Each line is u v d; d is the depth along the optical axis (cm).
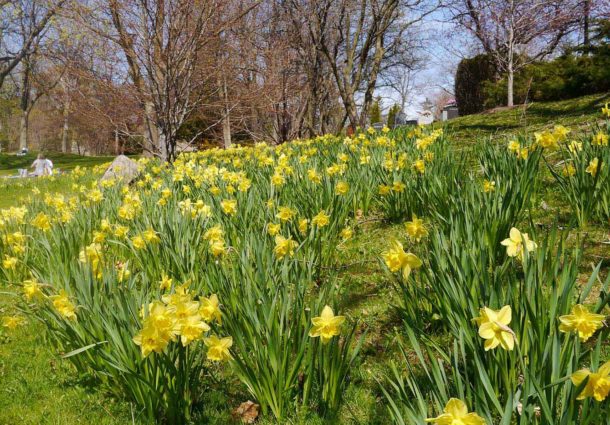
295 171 659
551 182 573
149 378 259
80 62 1305
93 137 4178
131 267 489
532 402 181
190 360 266
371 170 617
